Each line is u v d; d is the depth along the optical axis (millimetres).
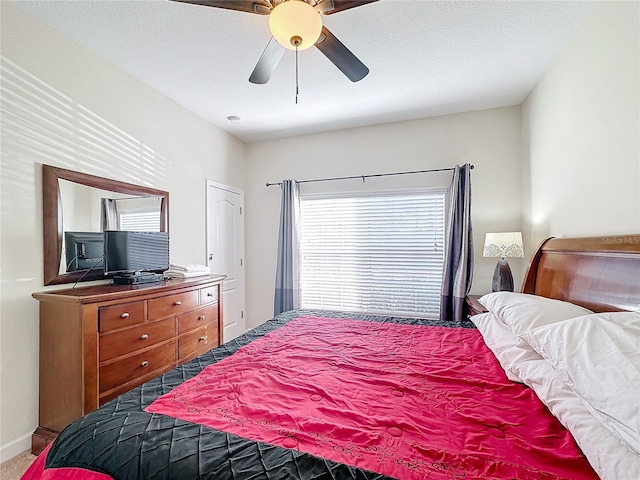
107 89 2410
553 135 2424
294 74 2590
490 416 1040
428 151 3488
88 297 1775
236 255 4086
